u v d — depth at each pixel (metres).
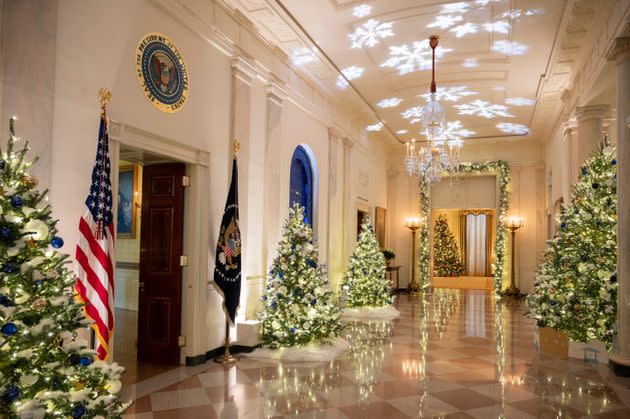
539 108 10.27
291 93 7.96
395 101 10.24
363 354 6.31
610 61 5.70
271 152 7.21
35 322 2.61
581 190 6.64
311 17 6.46
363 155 12.30
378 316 9.40
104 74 4.24
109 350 3.88
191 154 5.55
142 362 5.73
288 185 7.95
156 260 5.80
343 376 5.25
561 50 7.11
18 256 2.57
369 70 8.41
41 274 2.57
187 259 5.68
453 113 11.16
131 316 8.96
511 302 12.02
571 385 5.00
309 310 6.27
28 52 3.52
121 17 4.45
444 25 6.70
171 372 5.30
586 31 6.45
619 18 5.24
